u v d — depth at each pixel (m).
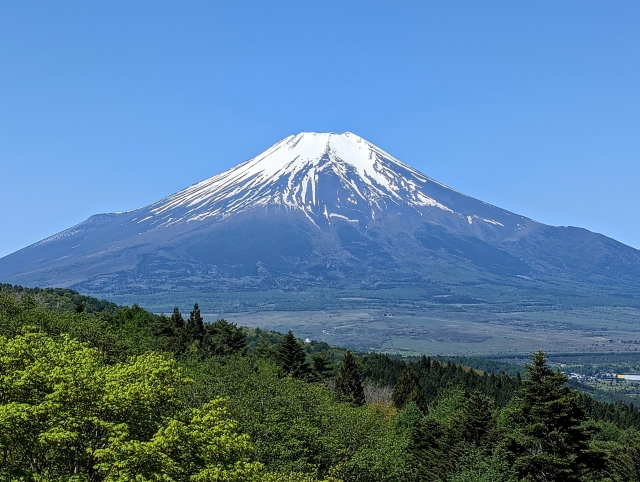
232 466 24.11
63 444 21.58
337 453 42.69
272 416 43.72
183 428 22.67
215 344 87.56
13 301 59.59
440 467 54.00
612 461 49.25
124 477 20.11
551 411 42.88
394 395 91.44
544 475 42.94
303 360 85.19
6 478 19.56
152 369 25.53
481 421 58.12
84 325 58.53
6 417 19.58
